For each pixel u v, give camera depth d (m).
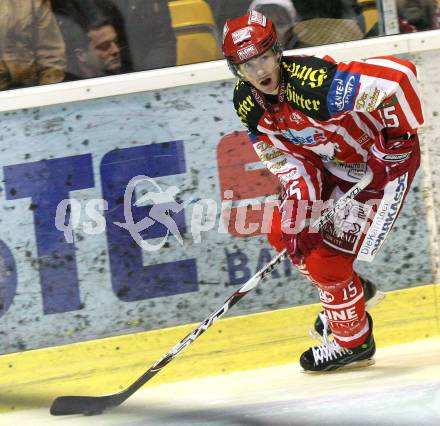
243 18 10.68
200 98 13.12
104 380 13.23
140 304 13.27
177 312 13.32
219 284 13.35
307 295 13.40
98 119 13.04
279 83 10.80
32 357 13.13
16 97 12.84
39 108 12.93
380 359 12.89
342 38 13.37
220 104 13.15
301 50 13.31
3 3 12.82
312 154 11.75
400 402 10.09
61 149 13.02
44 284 13.12
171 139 13.16
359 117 11.16
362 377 11.91
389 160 11.04
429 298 13.54
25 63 13.02
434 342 13.45
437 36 13.23
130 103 13.05
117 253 13.21
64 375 13.19
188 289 13.32
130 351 13.26
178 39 13.21
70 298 13.17
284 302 13.38
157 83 13.02
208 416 10.95
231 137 13.20
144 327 13.28
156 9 13.11
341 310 11.80
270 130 11.40
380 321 13.52
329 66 10.41
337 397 10.82
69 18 13.00
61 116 12.98
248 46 10.44
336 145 11.32
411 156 11.25
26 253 13.07
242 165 13.26
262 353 13.40
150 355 13.27
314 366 12.43
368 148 11.48
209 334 13.31
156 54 13.22
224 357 13.35
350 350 12.19
